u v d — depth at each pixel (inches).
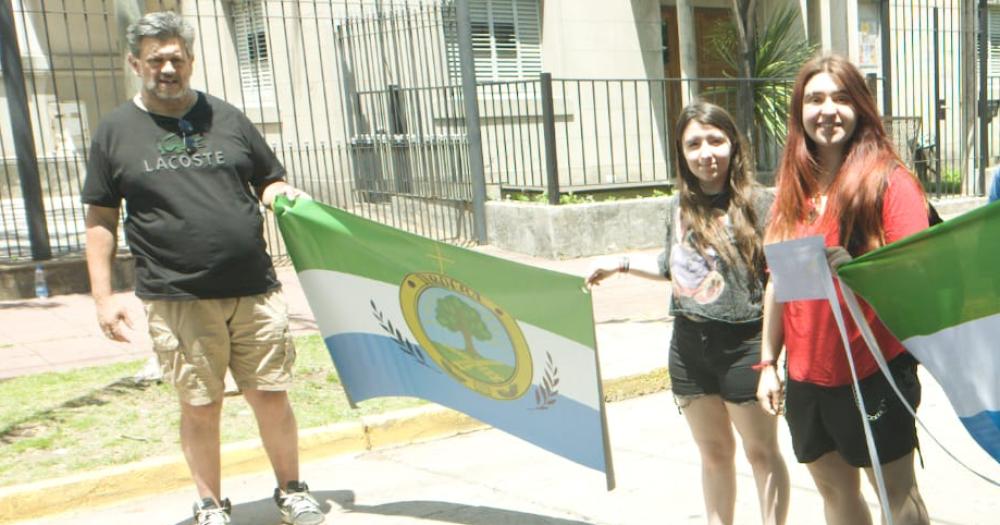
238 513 178.1
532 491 183.6
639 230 477.7
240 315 158.4
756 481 137.6
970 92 585.0
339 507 179.0
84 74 666.2
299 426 214.1
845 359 111.3
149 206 152.3
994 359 108.0
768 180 536.4
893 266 105.3
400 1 546.3
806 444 118.1
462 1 475.2
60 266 399.5
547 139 460.1
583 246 461.1
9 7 397.4
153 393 238.2
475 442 219.3
